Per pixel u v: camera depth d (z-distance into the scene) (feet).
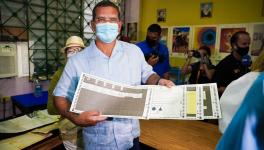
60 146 4.12
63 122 4.13
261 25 7.75
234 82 2.24
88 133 3.25
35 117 4.97
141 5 11.22
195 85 3.06
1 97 8.24
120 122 3.18
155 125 4.99
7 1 7.99
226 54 8.68
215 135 4.52
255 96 1.24
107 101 2.79
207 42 9.20
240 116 1.27
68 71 3.22
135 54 3.48
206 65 8.87
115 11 3.18
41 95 8.14
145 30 11.31
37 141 3.97
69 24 9.95
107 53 3.32
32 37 8.85
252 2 7.89
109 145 3.21
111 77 3.23
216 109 2.56
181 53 10.06
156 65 8.32
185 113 2.64
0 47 7.91
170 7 10.22
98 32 3.17
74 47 4.99
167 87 3.11
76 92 2.77
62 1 9.53
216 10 8.84
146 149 4.10
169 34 10.40
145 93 3.01
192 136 4.47
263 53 2.02
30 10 8.64
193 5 9.47
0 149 3.59
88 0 10.43
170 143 4.18
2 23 7.95
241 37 7.57
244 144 1.18
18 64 8.52
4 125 4.48
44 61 9.33
